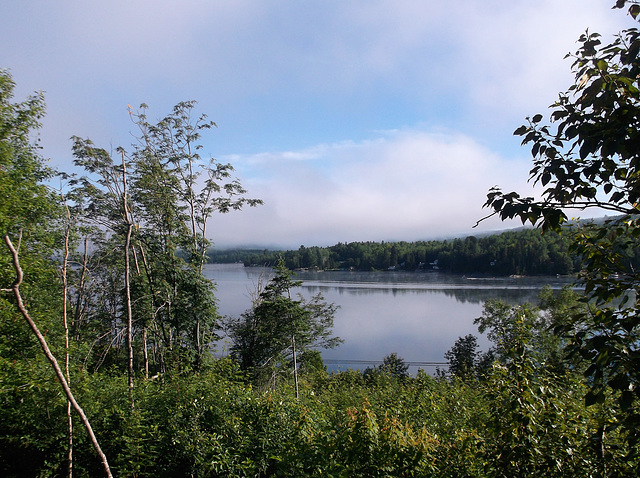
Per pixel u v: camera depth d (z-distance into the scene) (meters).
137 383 9.52
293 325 19.81
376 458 4.01
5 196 8.88
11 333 8.33
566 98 2.47
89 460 6.87
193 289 17.80
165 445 6.60
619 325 2.11
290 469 4.69
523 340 3.48
